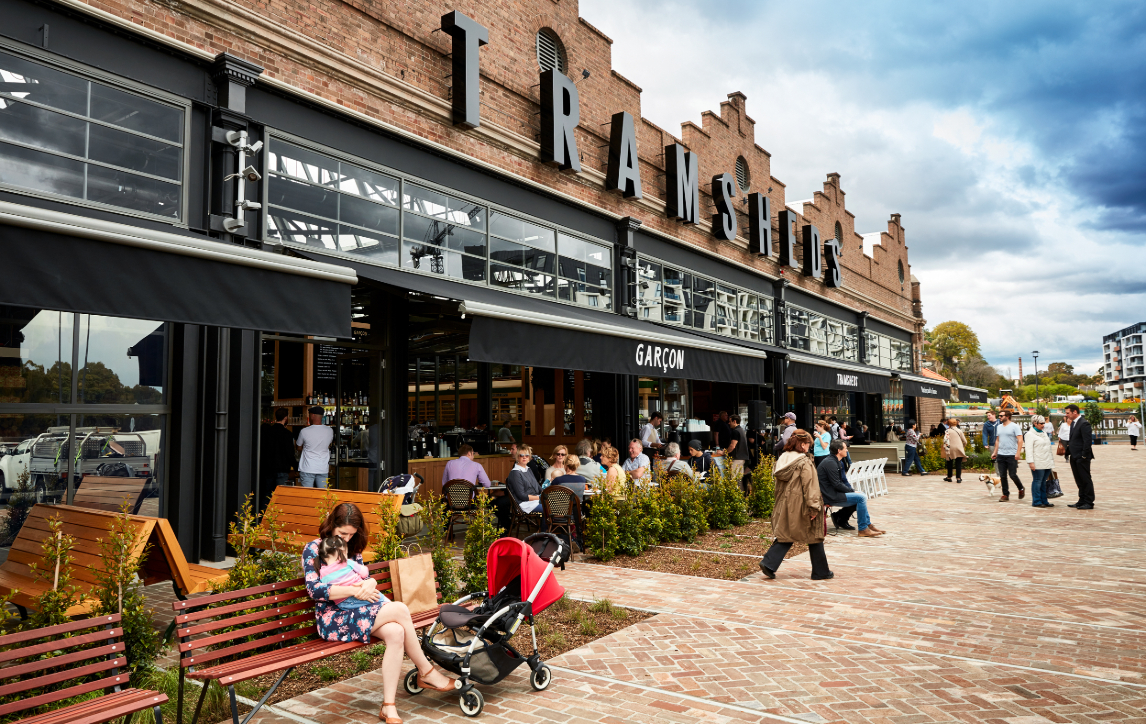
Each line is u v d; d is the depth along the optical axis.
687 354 11.18
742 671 5.03
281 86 8.88
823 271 25.08
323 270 6.11
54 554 4.46
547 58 13.78
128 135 7.73
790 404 24.72
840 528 11.73
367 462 10.89
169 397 8.10
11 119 6.93
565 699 4.59
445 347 14.55
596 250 14.59
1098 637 5.77
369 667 5.20
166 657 5.28
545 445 16.11
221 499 8.07
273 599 4.42
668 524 10.30
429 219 11.01
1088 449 13.63
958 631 5.95
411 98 10.57
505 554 5.11
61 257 4.61
